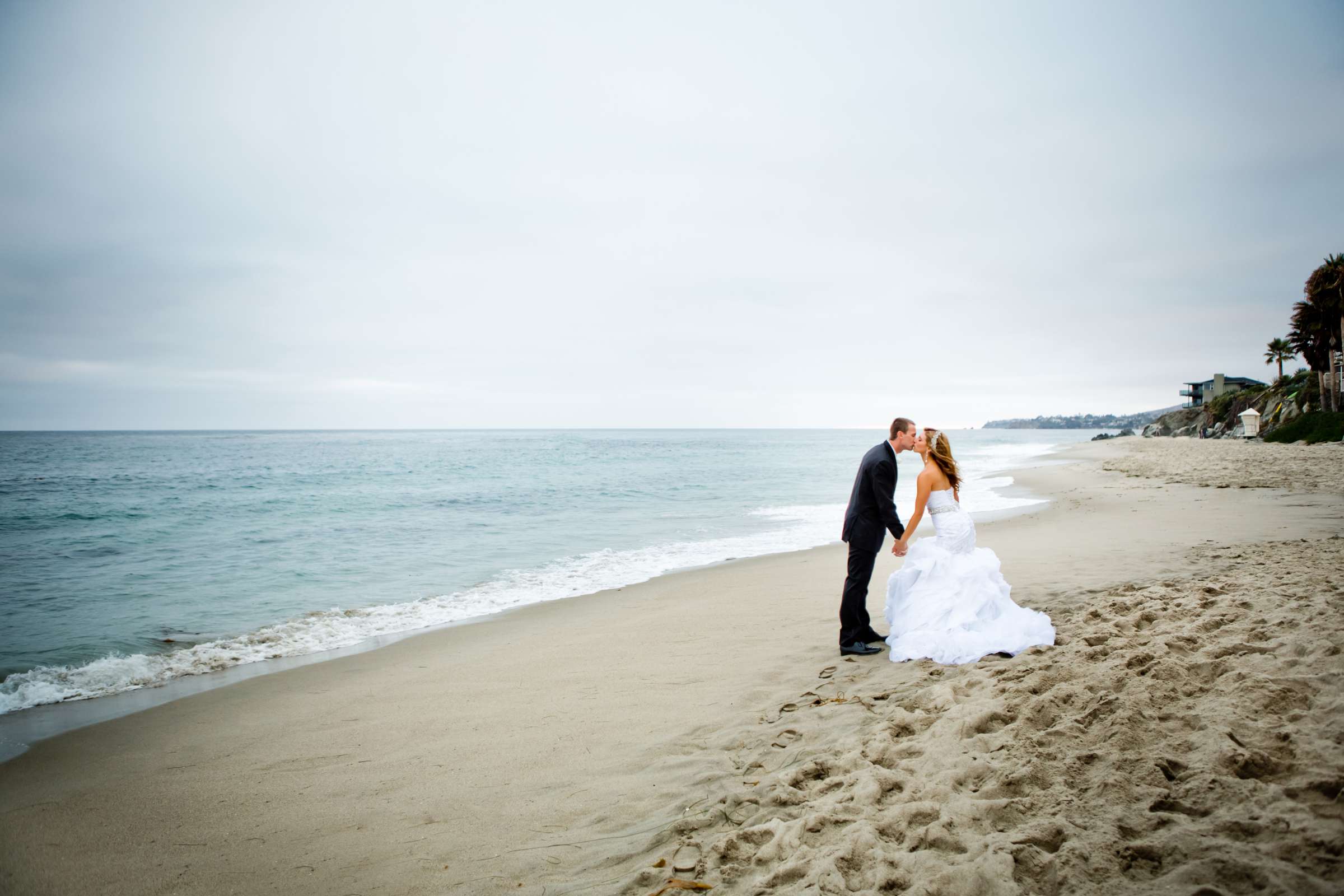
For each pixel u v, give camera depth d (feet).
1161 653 13.15
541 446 308.60
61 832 12.53
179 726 18.24
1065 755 10.05
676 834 10.69
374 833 11.84
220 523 63.21
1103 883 7.22
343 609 32.45
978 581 18.98
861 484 20.17
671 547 48.73
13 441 385.09
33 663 25.07
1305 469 73.20
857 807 10.15
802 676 18.30
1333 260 134.51
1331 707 9.34
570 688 19.12
